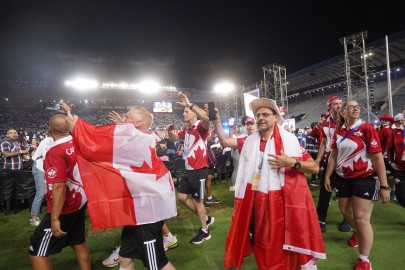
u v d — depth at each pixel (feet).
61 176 7.24
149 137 7.00
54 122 7.47
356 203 9.48
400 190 12.99
